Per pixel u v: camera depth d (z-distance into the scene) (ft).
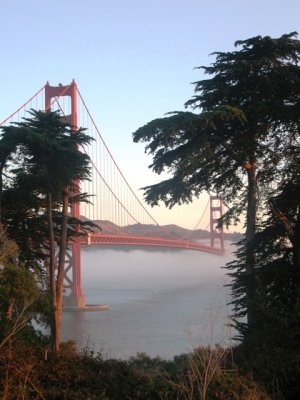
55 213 85.56
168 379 31.68
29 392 27.94
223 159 67.72
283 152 63.41
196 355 31.19
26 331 55.88
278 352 38.86
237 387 29.45
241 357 39.55
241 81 65.36
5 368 29.17
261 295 48.57
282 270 55.47
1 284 59.47
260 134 63.31
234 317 58.54
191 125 57.52
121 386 30.42
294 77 62.59
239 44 65.67
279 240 59.36
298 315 42.88
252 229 64.59
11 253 65.36
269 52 65.10
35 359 31.65
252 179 64.85
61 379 30.17
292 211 58.95
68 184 79.51
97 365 32.99
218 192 69.51
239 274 59.57
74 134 83.56
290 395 34.22
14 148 75.05
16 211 78.69
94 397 28.76
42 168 77.20
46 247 83.20
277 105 61.31
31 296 60.85
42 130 80.74
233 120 63.05
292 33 65.46
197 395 28.60
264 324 45.75
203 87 66.49
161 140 60.80
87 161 79.46
